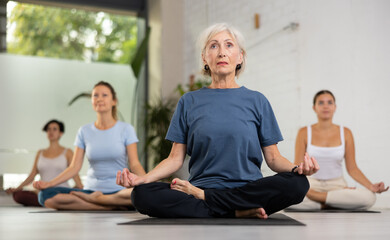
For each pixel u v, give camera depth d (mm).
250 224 1787
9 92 6805
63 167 5180
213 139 2221
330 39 4750
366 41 4371
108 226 1796
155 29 7570
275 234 1445
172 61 7465
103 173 3654
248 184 2092
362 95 4402
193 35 7266
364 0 4406
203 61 2469
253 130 2268
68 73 7133
